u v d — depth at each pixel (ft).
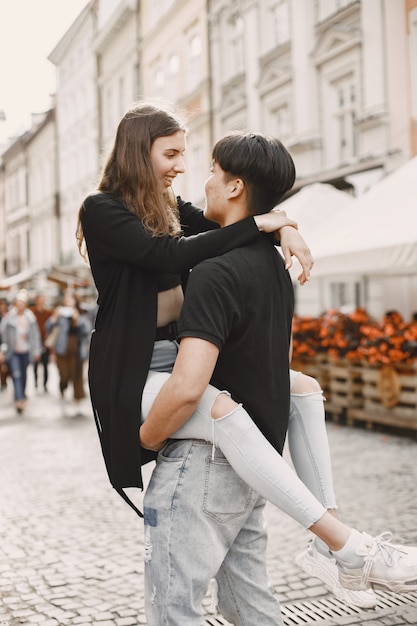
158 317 6.29
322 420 6.71
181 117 6.57
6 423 31.32
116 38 87.81
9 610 10.64
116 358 5.98
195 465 5.94
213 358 5.61
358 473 19.11
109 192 6.37
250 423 5.76
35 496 17.83
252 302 5.84
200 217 7.43
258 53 54.95
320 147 48.32
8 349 34.71
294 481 5.70
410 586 5.61
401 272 35.35
